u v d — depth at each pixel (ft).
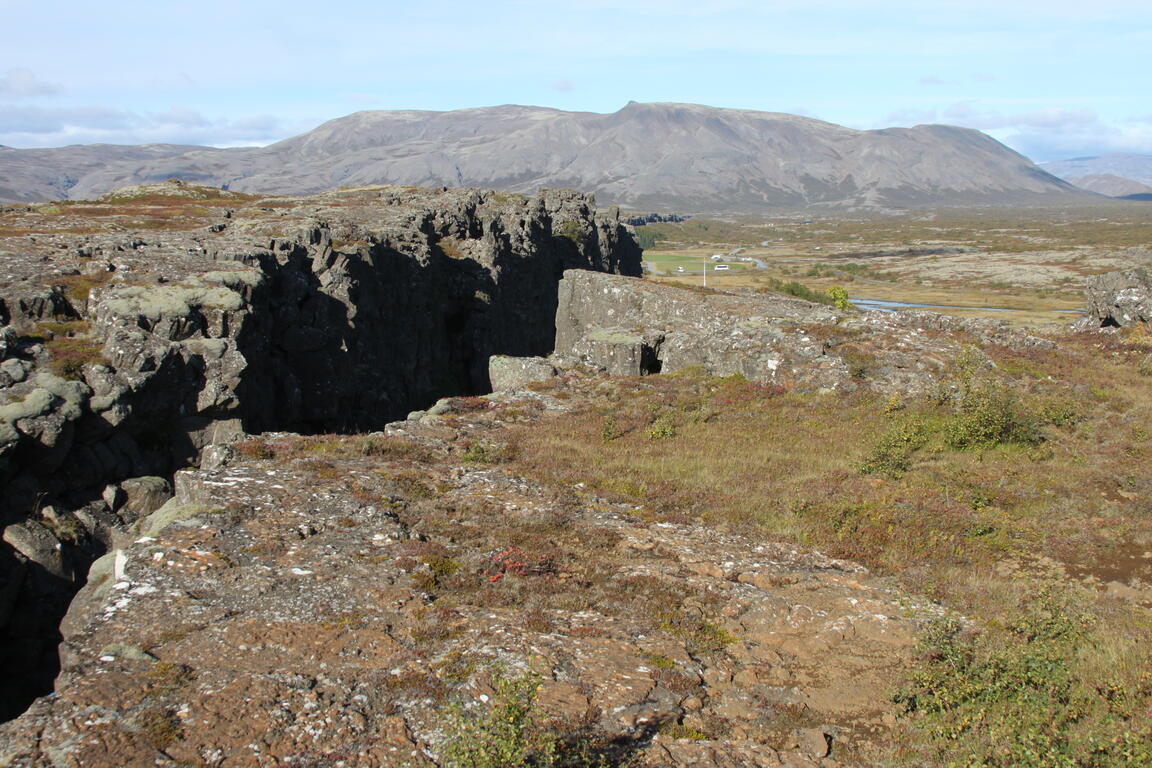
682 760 33.09
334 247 185.98
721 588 52.08
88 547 97.45
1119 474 72.28
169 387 112.98
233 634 40.68
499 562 52.95
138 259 140.05
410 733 33.42
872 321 125.18
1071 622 44.50
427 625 43.11
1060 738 33.55
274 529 55.57
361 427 175.63
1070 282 609.01
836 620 47.44
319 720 33.83
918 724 36.65
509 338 277.23
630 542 59.47
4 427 92.63
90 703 33.99
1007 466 77.30
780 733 36.14
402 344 207.10
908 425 85.92
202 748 31.50
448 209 273.54
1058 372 106.11
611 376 120.88
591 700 36.73
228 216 241.76
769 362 110.63
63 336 114.83
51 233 172.14
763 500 71.20
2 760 30.19
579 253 350.43
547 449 86.94
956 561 58.65
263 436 85.40
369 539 55.11
